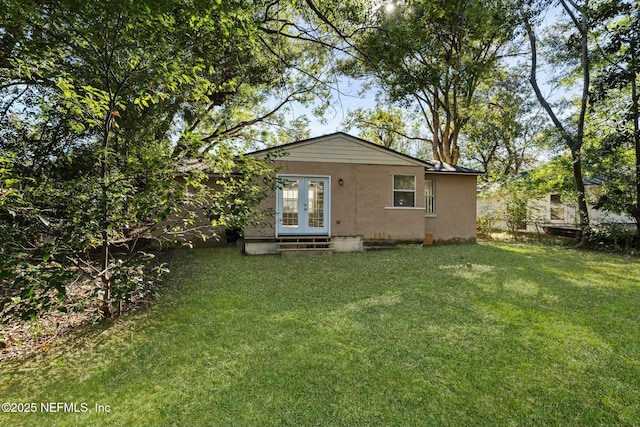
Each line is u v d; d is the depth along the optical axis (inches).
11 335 128.3
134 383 97.8
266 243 331.0
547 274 233.9
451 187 428.1
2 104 215.0
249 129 572.1
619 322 143.1
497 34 448.5
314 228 354.9
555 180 431.8
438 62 532.4
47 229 117.2
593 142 380.8
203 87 158.6
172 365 107.7
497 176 642.2
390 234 368.8
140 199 116.3
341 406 86.8
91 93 127.0
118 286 117.8
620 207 360.2
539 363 108.3
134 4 120.6
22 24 130.0
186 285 205.3
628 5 324.8
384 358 111.6
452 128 759.1
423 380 98.4
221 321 145.2
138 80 152.5
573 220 495.2
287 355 113.9
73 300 133.6
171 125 350.9
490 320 145.5
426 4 269.1
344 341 124.6
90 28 127.4
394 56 396.2
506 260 291.3
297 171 348.5
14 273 93.0
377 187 366.9
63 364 108.7
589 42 395.2
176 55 148.6
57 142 201.5
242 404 87.7
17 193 101.7
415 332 132.8
